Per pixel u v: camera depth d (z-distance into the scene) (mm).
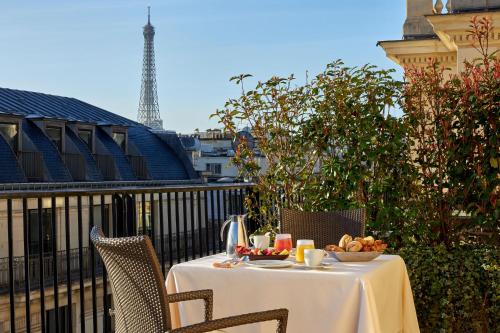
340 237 5129
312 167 6539
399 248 6105
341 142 6344
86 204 28797
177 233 5934
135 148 45781
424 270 5598
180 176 47625
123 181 43688
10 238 4398
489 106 5723
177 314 4023
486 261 5477
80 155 40500
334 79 6391
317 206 6422
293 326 3621
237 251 4180
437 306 5562
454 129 6090
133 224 5430
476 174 5801
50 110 41906
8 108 38594
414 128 6145
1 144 35938
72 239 28453
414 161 6156
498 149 5684
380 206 6117
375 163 6234
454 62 11078
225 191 6758
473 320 5469
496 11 9289
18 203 27266
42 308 4633
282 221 5242
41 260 4637
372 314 3473
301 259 4027
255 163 6742
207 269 3855
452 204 5984
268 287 3686
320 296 3574
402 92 6180
